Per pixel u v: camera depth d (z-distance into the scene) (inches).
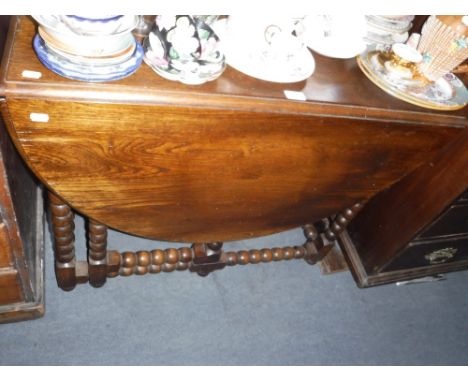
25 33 28.4
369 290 60.7
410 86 37.4
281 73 32.7
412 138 38.3
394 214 53.9
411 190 50.9
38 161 29.4
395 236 54.2
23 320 45.0
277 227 44.5
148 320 49.1
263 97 30.8
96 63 26.3
